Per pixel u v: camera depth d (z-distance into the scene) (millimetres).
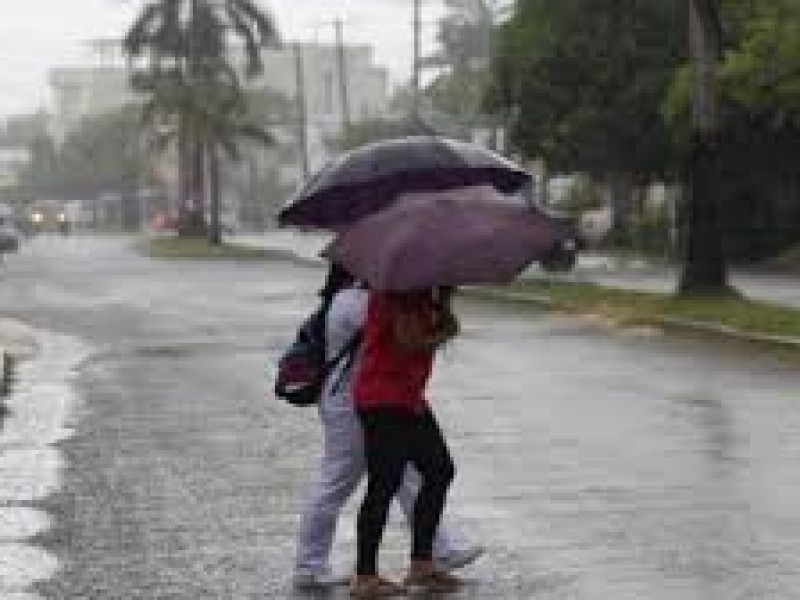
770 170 91375
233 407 31188
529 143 101688
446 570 16500
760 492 20938
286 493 21797
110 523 19859
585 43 96500
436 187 15578
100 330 50344
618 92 97000
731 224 92125
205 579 16828
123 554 18109
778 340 40500
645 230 110312
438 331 15430
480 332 47094
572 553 17609
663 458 23844
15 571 17297
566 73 97562
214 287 73812
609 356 39719
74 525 19750
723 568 16750
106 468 24000
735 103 86500
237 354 42188
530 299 58312
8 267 103062
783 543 17875
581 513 19766
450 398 31562
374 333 15492
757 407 29438
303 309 58469
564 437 26141
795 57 78812
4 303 64250
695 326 44969
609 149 98750
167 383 35625
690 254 49969
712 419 27906
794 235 92312
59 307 61375
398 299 15273
